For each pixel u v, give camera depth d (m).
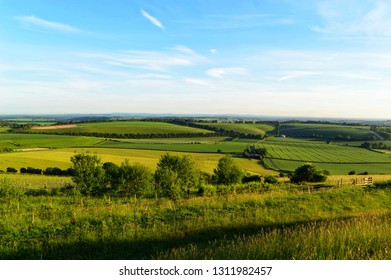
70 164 72.56
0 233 14.92
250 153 112.62
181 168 37.22
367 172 81.88
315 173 42.88
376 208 21.02
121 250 13.29
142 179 30.42
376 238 8.56
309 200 21.95
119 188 29.88
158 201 24.39
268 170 87.00
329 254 7.52
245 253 8.15
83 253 12.99
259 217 17.69
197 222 16.67
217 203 20.95
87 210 19.75
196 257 8.31
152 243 13.98
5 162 69.31
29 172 65.31
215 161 90.12
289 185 33.50
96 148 111.25
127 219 17.28
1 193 25.12
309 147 144.00
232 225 16.22
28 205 22.73
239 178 44.03
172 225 16.28
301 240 8.77
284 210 19.36
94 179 29.77
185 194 30.34
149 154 102.62
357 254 7.47
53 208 21.20
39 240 14.21
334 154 123.00
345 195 23.45
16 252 12.70
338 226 10.66
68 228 15.80
